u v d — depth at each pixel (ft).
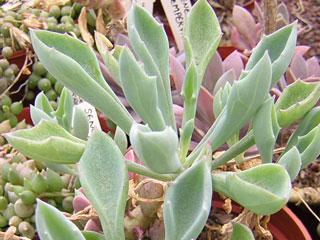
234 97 0.64
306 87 0.73
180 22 1.57
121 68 0.62
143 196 0.76
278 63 0.68
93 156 0.61
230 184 0.58
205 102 1.14
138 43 0.70
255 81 0.61
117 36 1.46
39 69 1.51
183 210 0.57
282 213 1.04
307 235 0.99
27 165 1.19
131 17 0.74
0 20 1.58
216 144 0.70
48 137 0.65
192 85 0.71
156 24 0.74
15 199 1.11
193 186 0.57
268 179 0.56
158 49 0.76
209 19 0.77
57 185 1.07
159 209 0.79
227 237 0.90
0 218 1.11
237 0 1.98
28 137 0.63
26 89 1.55
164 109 0.75
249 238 0.61
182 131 0.69
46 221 0.55
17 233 1.09
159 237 0.80
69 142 0.62
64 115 0.83
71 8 1.65
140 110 0.67
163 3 1.56
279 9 1.58
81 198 0.83
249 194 0.54
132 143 0.54
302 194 1.22
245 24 1.61
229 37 1.86
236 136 0.83
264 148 0.68
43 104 0.87
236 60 1.34
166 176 0.69
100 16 1.57
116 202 0.60
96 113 1.30
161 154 0.54
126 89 0.64
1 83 1.47
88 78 0.66
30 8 1.67
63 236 0.56
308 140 0.70
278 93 1.23
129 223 0.80
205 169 0.55
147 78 0.62
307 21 1.94
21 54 1.61
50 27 1.57
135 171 0.68
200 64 0.76
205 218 0.54
